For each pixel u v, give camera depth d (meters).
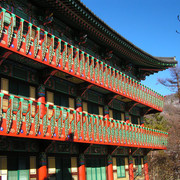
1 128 15.00
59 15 21.91
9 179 17.41
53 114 18.50
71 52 20.86
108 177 26.72
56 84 22.12
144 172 32.38
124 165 30.14
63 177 21.56
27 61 18.64
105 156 27.14
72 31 24.31
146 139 30.48
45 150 19.70
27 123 16.53
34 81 20.19
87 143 22.92
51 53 19.09
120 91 26.67
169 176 35.19
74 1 19.52
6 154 17.47
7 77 18.30
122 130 25.97
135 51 28.70
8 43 16.02
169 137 45.06
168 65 34.81
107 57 28.03
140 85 30.98
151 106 33.06
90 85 23.38
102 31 23.95
